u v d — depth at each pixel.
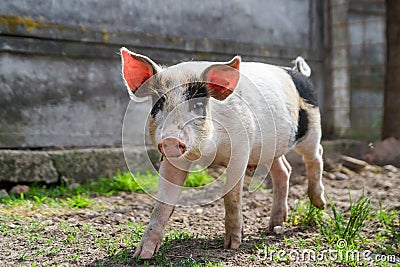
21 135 10.57
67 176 10.51
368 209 7.28
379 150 13.70
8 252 6.26
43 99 10.80
